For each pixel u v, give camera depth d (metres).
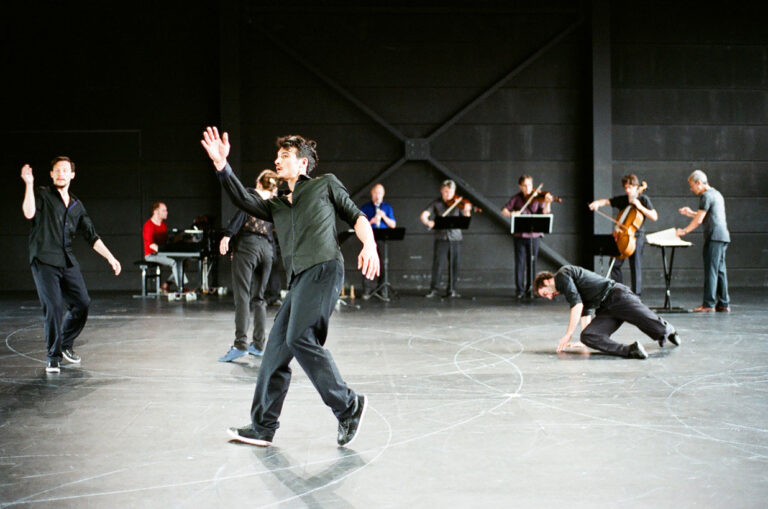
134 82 10.27
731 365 4.29
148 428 3.05
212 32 10.24
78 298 4.37
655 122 10.38
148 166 10.30
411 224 10.41
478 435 2.89
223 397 3.62
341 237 8.30
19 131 10.21
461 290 10.00
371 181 10.32
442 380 3.96
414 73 10.37
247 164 10.28
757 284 10.47
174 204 10.35
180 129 10.30
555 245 10.46
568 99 10.41
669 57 10.37
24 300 8.73
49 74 10.21
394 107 10.37
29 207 4.09
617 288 4.76
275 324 2.80
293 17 10.26
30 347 5.16
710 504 2.16
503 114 10.40
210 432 2.99
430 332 5.82
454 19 10.37
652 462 2.54
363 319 6.71
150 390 3.77
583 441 2.80
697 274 10.41
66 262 4.26
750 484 2.32
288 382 2.81
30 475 2.46
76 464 2.58
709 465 2.51
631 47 10.33
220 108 10.05
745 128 10.45
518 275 8.81
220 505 2.18
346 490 2.29
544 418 3.15
